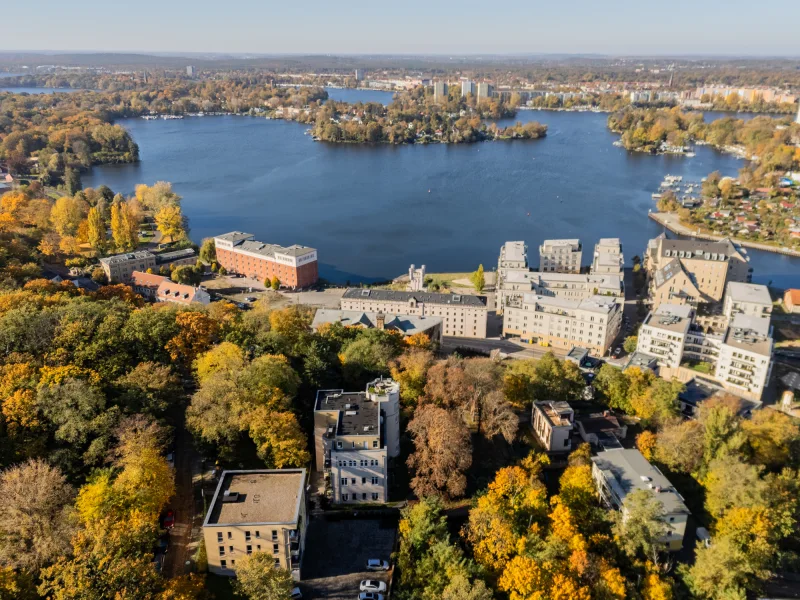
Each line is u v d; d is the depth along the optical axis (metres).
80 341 189.12
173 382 181.50
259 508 136.12
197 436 164.00
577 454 178.88
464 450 166.50
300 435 162.25
